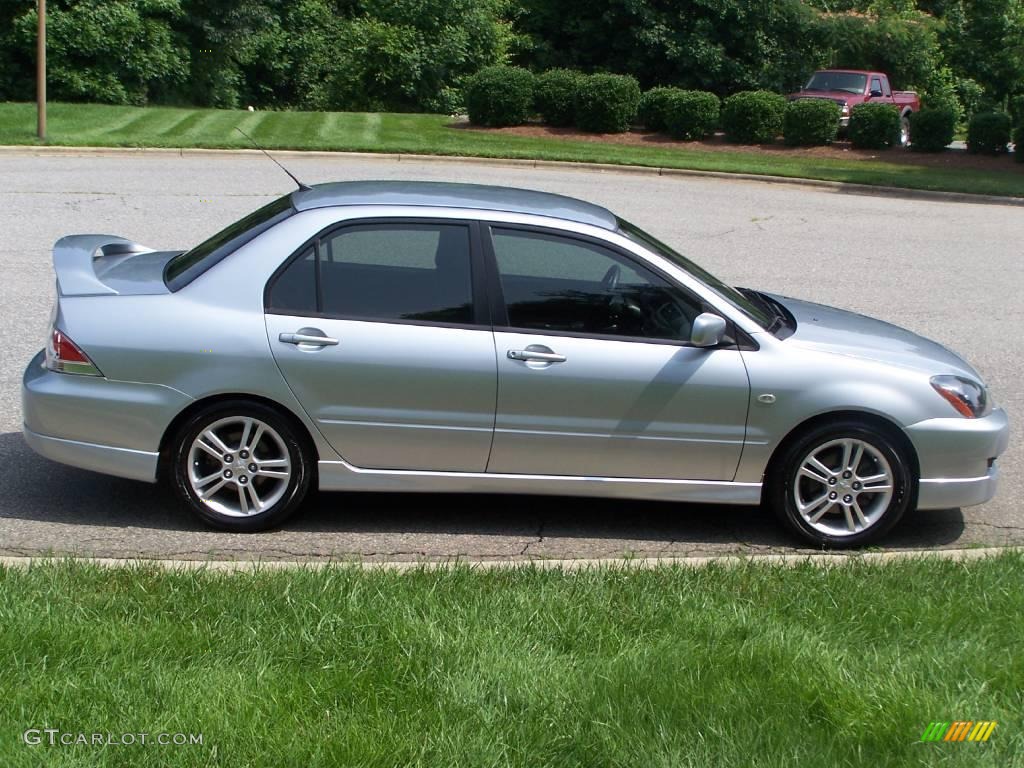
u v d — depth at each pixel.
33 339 8.57
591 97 25.56
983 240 15.95
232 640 4.02
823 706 3.78
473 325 5.46
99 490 6.05
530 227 5.54
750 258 13.54
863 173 22.14
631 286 5.56
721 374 5.52
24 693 3.59
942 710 3.79
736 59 35.50
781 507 5.73
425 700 3.71
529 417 5.48
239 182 16.73
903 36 36.22
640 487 5.65
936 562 5.15
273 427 5.44
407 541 5.60
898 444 5.66
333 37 34.44
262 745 3.41
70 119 22.33
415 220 5.49
